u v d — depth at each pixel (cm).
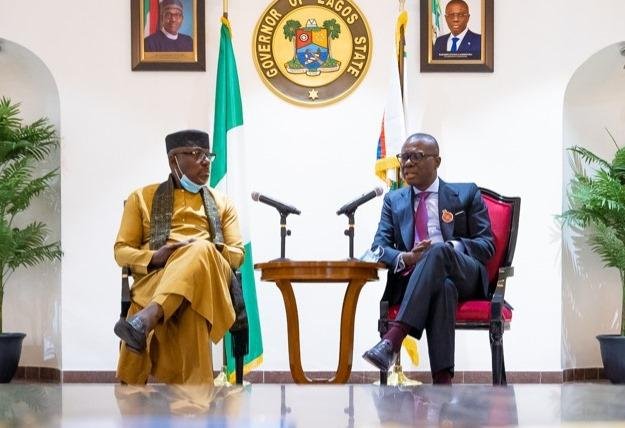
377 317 600
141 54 605
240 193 568
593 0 609
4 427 139
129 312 422
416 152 449
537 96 608
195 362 401
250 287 565
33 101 633
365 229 604
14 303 630
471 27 607
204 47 605
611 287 633
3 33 605
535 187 605
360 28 611
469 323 419
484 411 160
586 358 630
